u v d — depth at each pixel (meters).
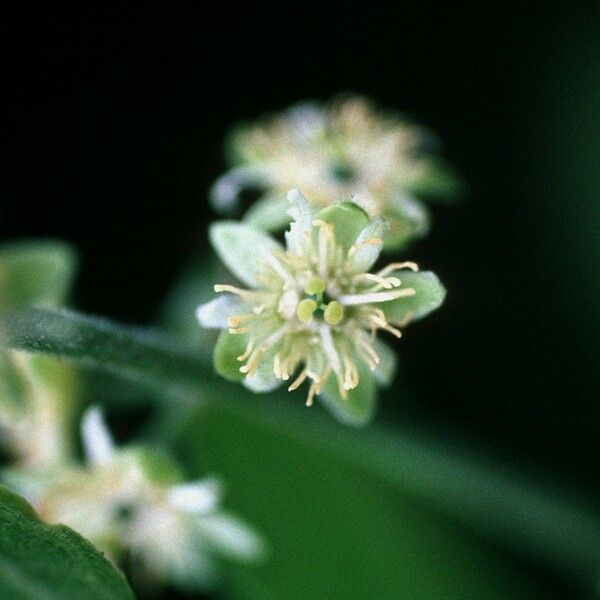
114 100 0.29
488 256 0.29
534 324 0.29
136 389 0.25
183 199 0.29
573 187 0.29
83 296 0.29
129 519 0.25
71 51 0.29
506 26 0.30
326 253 0.23
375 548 0.26
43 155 0.29
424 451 0.25
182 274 0.29
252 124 0.30
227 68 0.30
